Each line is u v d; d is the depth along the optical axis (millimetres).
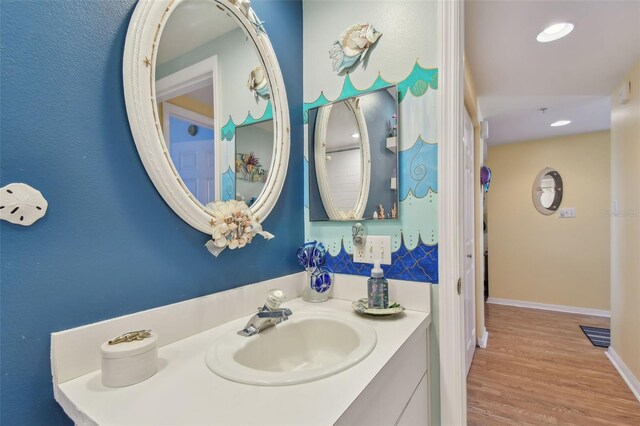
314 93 1321
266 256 1135
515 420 1802
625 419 1799
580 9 1533
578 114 3055
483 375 2293
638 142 2072
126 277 717
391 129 1149
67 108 623
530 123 3330
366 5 1207
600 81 2348
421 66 1102
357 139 1223
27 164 570
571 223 3775
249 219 983
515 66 2121
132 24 718
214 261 932
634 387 2072
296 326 979
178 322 817
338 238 1269
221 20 949
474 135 2809
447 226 1049
